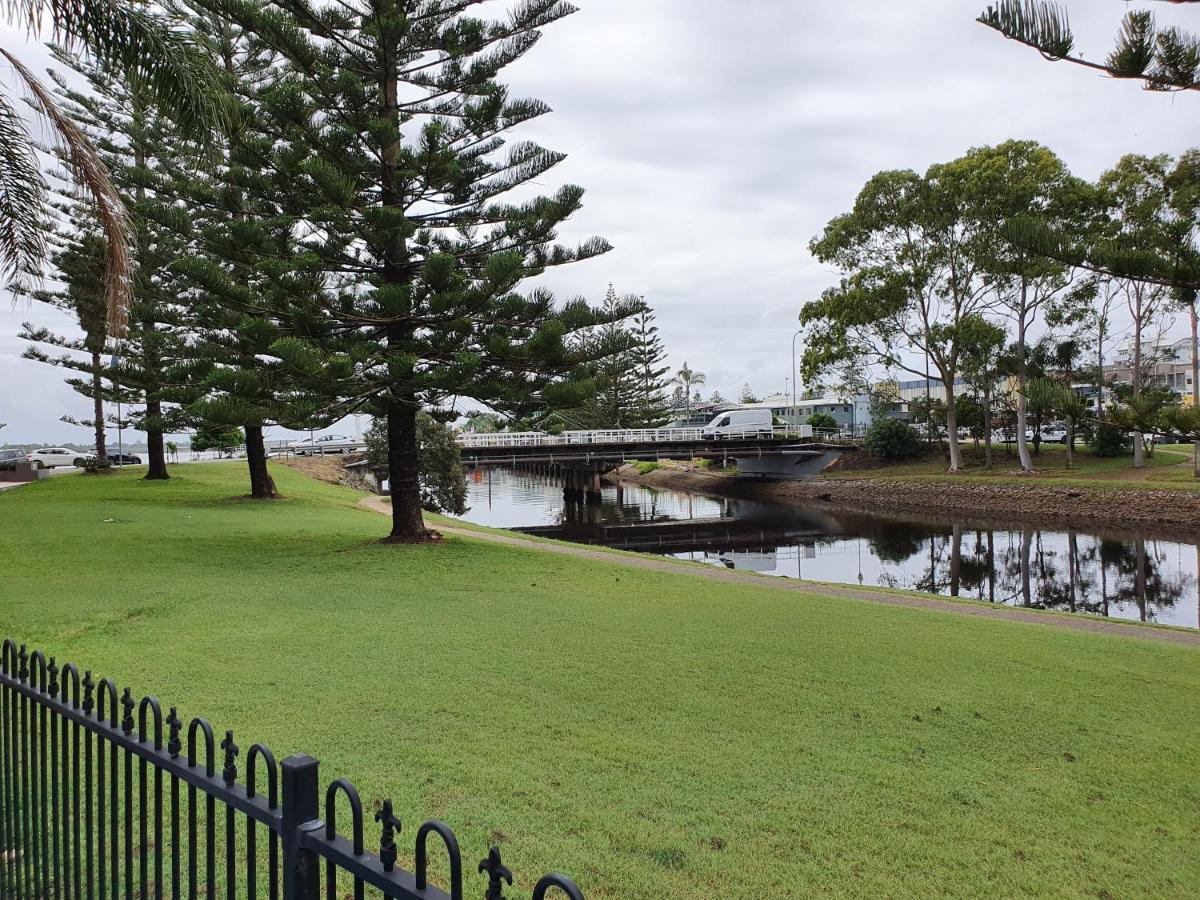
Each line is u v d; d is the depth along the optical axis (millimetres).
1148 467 35844
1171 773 4961
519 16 13516
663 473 64625
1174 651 8555
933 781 4715
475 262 14484
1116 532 28578
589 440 40312
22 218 8203
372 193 14234
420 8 13547
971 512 35938
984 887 3582
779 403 74188
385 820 1740
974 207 31750
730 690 6344
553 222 13680
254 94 13492
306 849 1884
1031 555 24578
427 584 10930
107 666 6527
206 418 12117
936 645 8227
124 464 40125
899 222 36719
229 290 12195
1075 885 3635
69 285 21875
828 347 40875
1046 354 38312
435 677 6449
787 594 11641
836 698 6242
